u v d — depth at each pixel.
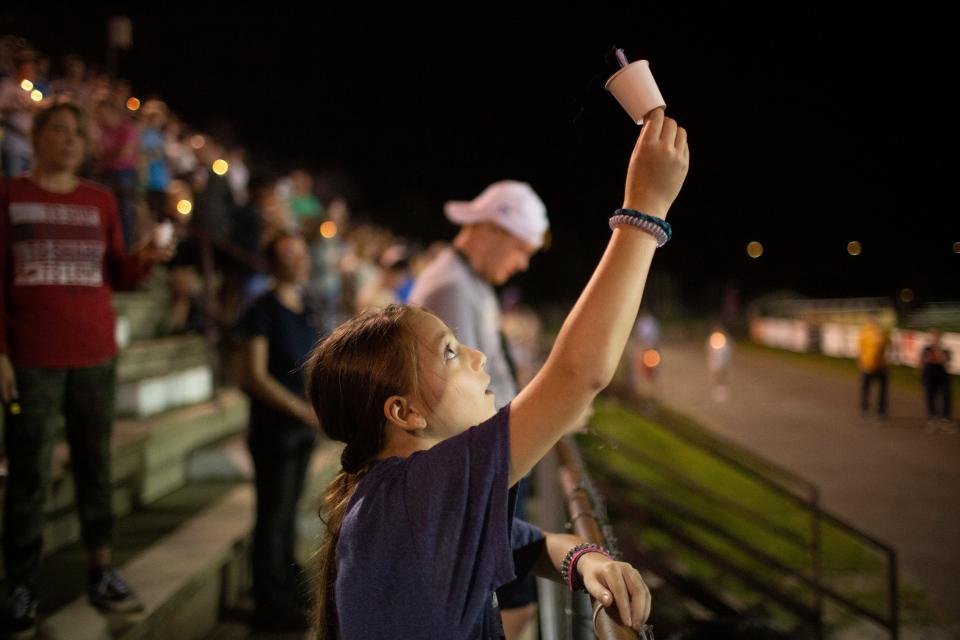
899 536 8.23
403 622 1.13
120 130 7.49
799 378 24.62
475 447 1.17
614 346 1.17
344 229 14.72
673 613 4.90
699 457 11.59
